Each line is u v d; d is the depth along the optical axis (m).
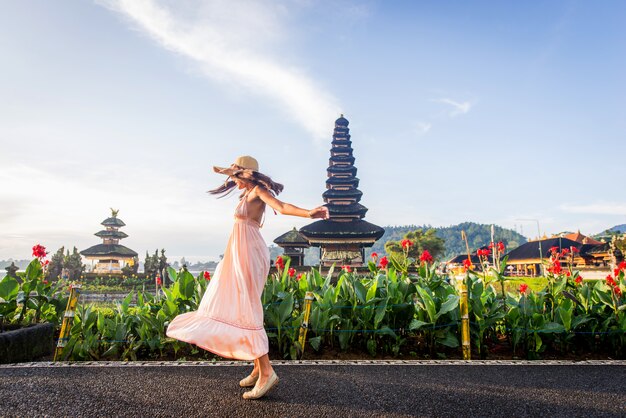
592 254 42.34
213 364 3.90
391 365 3.97
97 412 2.60
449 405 2.84
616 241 32.44
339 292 5.16
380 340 4.84
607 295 5.04
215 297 3.04
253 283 3.06
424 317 4.73
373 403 2.86
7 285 5.27
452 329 4.81
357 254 35.38
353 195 38.44
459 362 4.12
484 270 6.66
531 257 46.72
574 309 5.18
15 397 2.86
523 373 3.71
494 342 5.10
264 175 3.20
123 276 45.12
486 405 2.85
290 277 6.04
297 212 2.91
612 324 4.96
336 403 2.85
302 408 2.74
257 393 2.89
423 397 3.00
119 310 5.28
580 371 3.80
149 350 4.61
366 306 4.68
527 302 4.74
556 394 3.10
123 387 3.13
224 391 3.08
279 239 39.91
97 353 4.44
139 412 2.61
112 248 52.94
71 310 4.33
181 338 2.90
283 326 4.54
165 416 2.55
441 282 5.15
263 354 2.88
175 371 3.62
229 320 2.94
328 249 35.66
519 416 2.65
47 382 3.24
